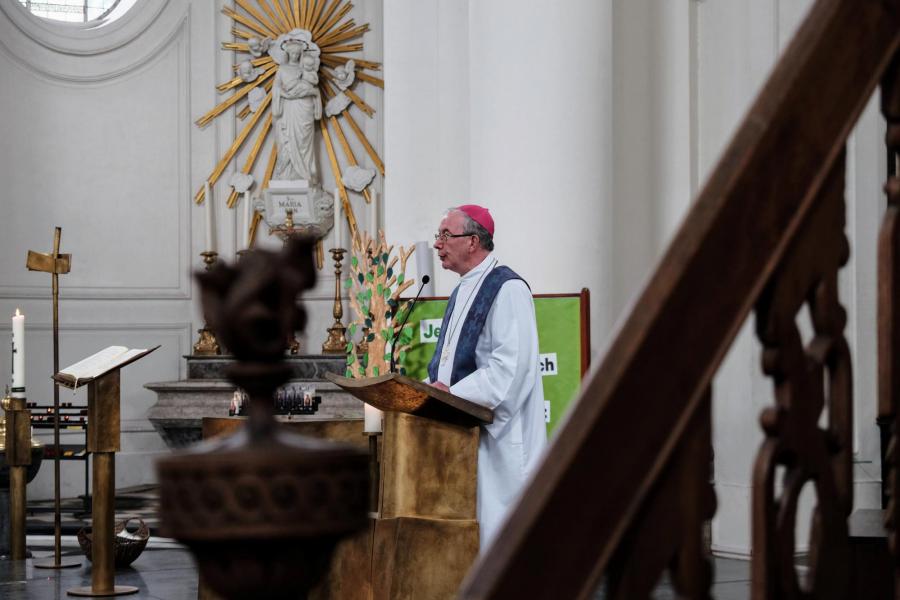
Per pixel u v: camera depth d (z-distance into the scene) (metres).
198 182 19.02
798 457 2.14
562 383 10.80
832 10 2.12
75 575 10.59
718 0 11.99
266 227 18.86
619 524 1.82
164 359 18.69
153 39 19.03
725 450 11.49
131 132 18.92
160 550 12.46
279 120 18.64
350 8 19.17
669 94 12.34
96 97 18.81
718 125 12.00
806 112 2.08
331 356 16.83
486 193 12.09
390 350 11.73
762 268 2.01
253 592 1.70
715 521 11.50
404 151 14.32
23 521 11.63
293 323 1.81
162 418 16.53
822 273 2.15
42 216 18.42
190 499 1.67
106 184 18.78
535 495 1.76
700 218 1.94
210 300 1.82
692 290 1.92
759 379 11.25
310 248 1.84
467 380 7.64
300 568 1.71
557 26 11.70
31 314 18.16
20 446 11.59
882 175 10.70
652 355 1.87
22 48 18.42
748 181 1.99
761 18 11.43
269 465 1.67
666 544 1.92
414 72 14.38
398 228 14.28
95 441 9.36
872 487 10.42
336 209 18.19
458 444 7.02
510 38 11.90
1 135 18.20
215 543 1.67
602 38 11.76
